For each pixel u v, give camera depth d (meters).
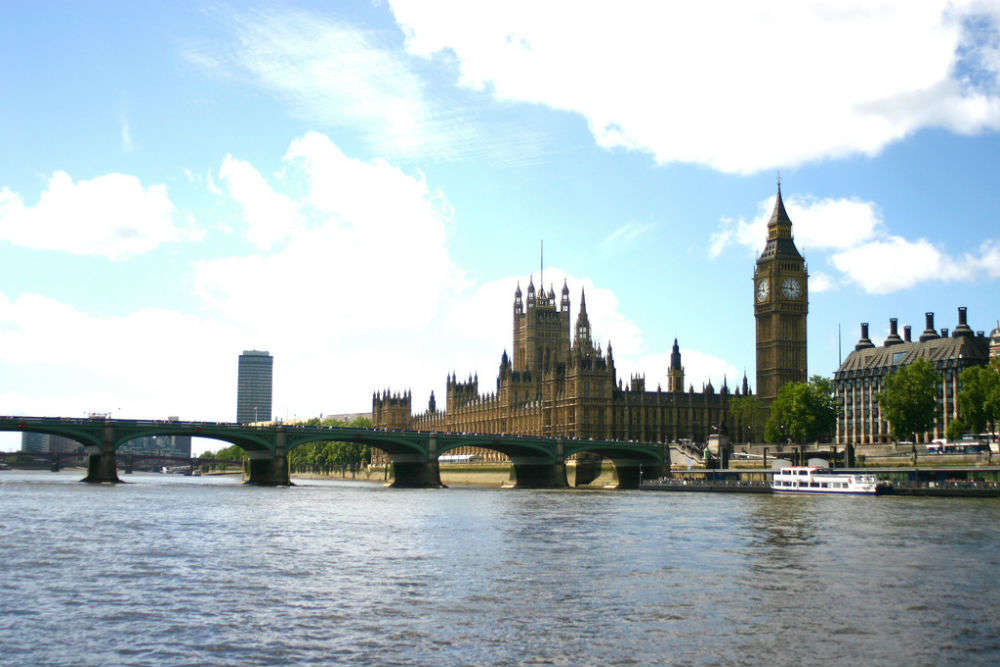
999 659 58.56
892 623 67.00
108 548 102.62
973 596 76.19
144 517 140.12
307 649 60.16
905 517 144.12
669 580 83.69
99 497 189.75
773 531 123.06
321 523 134.75
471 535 119.06
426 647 60.75
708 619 68.19
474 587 80.06
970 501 186.25
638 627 65.88
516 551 102.88
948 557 97.44
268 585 80.56
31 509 153.38
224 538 113.38
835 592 77.81
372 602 73.62
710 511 161.75
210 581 82.25
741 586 80.69
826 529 125.62
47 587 78.88
